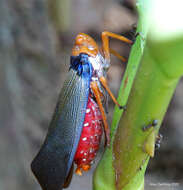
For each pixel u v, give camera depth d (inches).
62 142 4.5
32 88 8.6
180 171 8.5
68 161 4.4
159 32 3.3
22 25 8.6
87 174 8.9
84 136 4.6
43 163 4.5
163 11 3.1
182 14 3.1
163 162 8.7
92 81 4.6
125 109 3.8
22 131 7.0
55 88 9.3
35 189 6.3
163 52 3.4
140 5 4.0
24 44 8.5
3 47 7.4
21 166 6.2
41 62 9.2
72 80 4.6
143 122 3.8
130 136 3.8
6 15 8.0
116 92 10.2
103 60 4.7
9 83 7.0
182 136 8.7
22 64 8.5
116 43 11.8
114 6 13.0
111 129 4.1
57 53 10.2
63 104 4.5
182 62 3.5
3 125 6.2
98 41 12.0
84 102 4.5
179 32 3.2
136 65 4.0
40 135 8.3
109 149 4.0
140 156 3.9
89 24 12.3
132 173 3.9
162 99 3.7
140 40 4.0
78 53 4.6
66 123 4.5
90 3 12.5
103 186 4.0
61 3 10.2
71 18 11.3
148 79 3.7
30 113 8.2
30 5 8.9
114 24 12.1
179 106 9.4
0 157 6.0
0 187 5.8
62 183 4.4
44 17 9.5
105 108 4.8
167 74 3.6
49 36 9.6
